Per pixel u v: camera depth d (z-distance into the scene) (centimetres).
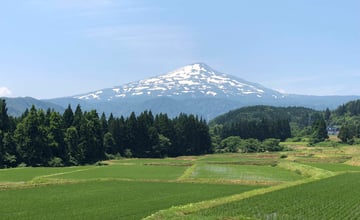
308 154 17362
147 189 6425
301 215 3816
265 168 11100
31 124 13275
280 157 16550
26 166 13038
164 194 5778
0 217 3869
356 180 7294
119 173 9431
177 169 10725
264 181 7712
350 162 13262
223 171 9925
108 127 17900
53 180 7756
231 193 5897
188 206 4241
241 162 13825
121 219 3769
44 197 5384
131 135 18100
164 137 18925
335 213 3934
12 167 12681
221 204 4444
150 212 4169
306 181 7206
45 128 13762
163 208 4441
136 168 11025
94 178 8244
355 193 5356
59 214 4044
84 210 4300
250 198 4878
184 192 6034
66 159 14225
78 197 5403
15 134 13188
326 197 4978
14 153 13025
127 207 4525
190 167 11394
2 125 13488
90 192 5978
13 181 7781
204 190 6316
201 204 4409
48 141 13788
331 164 12625
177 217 3625
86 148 14788
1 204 4719
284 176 8769
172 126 19575
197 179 7956
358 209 4147
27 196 5481
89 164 14588
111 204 4766
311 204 4416
